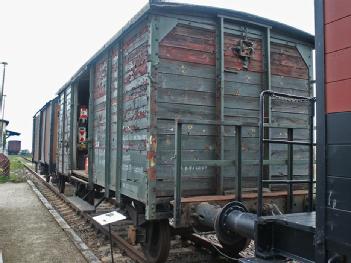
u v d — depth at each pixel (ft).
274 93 12.37
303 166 20.90
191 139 17.67
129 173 19.35
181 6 17.02
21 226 26.99
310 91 21.49
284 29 20.13
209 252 19.89
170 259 18.98
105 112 24.39
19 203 38.06
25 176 72.64
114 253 20.58
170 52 17.28
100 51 24.34
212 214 14.64
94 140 27.37
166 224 17.47
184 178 17.42
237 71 18.99
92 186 27.63
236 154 16.14
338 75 8.44
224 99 18.47
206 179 18.08
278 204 17.74
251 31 19.48
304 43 21.29
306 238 9.84
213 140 18.34
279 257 11.00
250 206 16.89
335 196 8.43
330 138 8.60
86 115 39.63
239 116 18.95
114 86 22.57
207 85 18.26
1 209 34.32
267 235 11.09
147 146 16.71
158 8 16.62
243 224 12.83
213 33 18.47
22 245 21.91
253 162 17.54
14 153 229.25
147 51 17.11
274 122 19.95
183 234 20.81
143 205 18.92
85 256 19.49
